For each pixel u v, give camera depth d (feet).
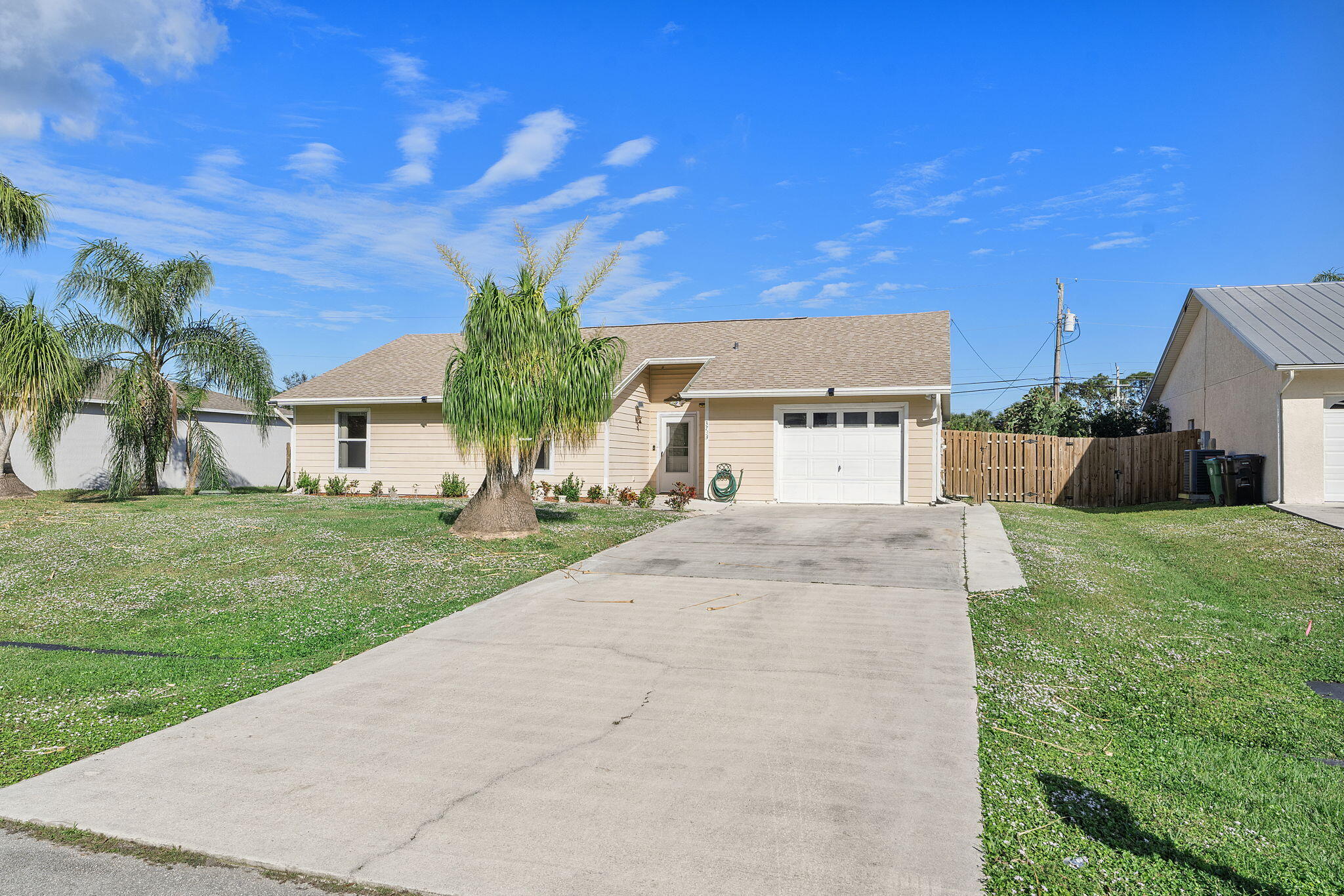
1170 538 41.86
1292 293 61.46
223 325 60.03
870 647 22.52
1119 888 11.17
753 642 23.00
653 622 25.13
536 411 36.96
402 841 12.37
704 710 17.90
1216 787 14.33
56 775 14.70
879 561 33.63
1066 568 32.50
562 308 38.45
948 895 10.96
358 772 14.80
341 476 65.87
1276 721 17.72
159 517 44.09
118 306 55.72
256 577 31.01
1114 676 20.45
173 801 13.67
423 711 17.94
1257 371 54.24
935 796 13.83
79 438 74.38
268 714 17.80
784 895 10.94
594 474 58.23
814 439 56.03
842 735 16.49
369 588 29.55
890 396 54.49
